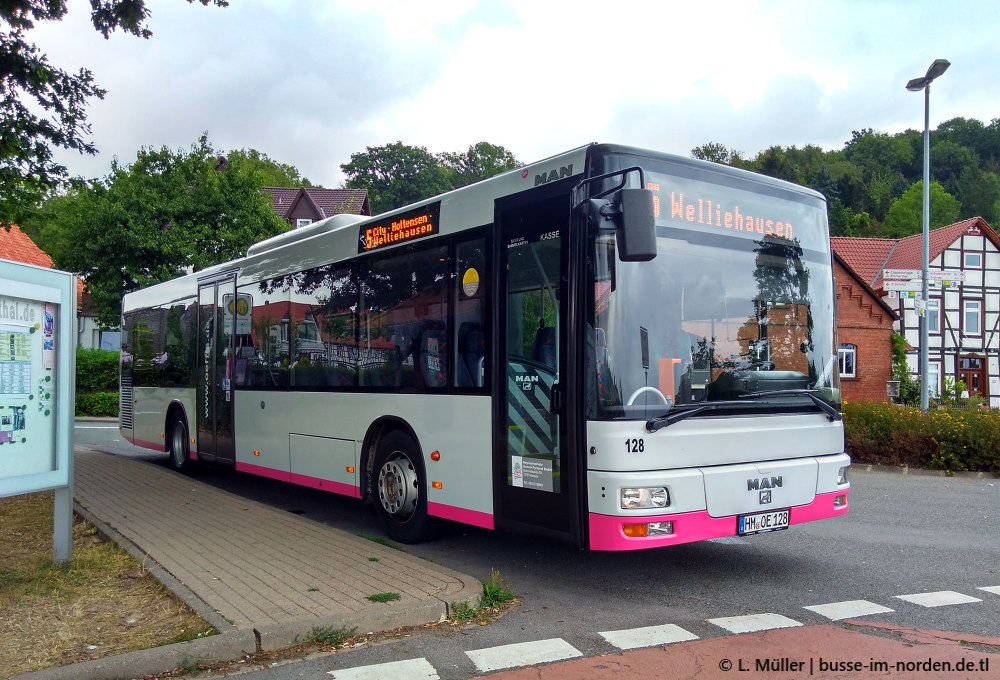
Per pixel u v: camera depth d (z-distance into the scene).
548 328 5.77
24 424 5.96
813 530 8.30
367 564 6.23
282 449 9.52
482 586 5.62
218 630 4.71
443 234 7.02
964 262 38.72
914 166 98.38
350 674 4.32
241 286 10.75
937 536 7.97
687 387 5.59
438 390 6.96
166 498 9.38
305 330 9.16
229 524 7.80
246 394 10.40
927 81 18.91
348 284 8.41
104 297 26.23
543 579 6.30
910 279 17.97
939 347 38.75
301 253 9.33
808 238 6.54
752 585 6.09
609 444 5.25
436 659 4.53
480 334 6.50
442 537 7.69
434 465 7.00
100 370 30.50
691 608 5.49
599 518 5.27
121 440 19.88
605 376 5.33
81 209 26.36
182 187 27.52
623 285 5.45
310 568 6.09
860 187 90.19
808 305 6.41
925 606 5.49
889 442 13.77
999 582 6.18
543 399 5.77
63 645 4.66
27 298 5.95
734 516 5.55
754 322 6.04
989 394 38.97
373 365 7.91
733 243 6.04
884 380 34.28
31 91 9.76
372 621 4.95
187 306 12.44
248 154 80.44
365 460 8.03
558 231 5.75
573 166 5.70
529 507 5.88
